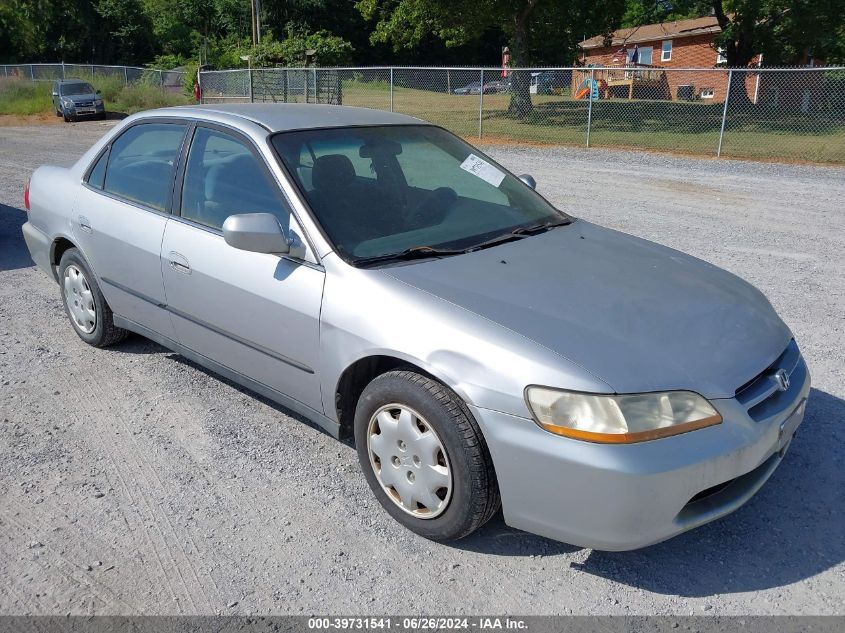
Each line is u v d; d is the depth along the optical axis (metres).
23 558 2.92
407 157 3.99
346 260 3.21
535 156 16.27
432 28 25.97
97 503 3.28
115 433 3.88
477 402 2.70
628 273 3.36
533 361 2.64
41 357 4.83
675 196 11.16
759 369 2.87
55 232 4.85
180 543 3.02
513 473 2.67
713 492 2.77
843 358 4.81
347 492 3.38
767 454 2.80
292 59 28.88
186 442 3.79
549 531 2.69
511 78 23.80
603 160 15.53
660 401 2.58
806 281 6.59
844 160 14.97
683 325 2.95
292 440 3.82
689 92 36.81
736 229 8.80
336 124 3.96
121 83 33.00
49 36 51.06
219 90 25.86
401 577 2.83
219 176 3.79
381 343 2.97
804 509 3.25
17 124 25.78
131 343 5.07
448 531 2.92
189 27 54.16
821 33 22.81
